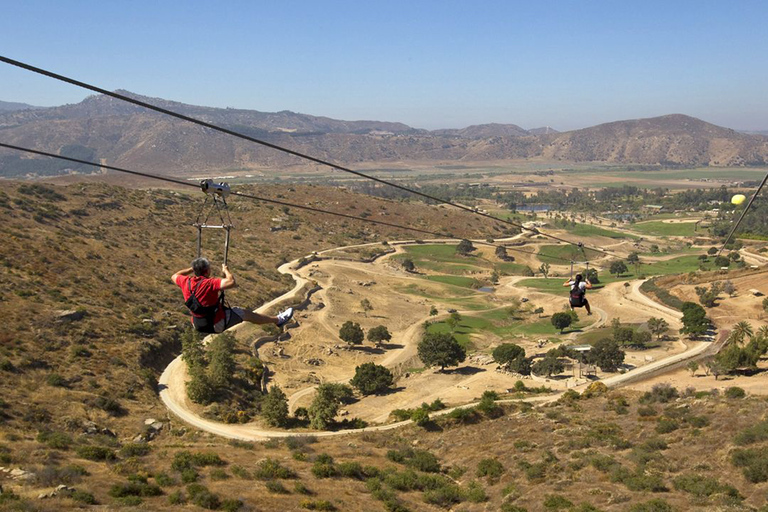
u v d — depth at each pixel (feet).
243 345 432.25
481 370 422.41
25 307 349.61
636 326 510.58
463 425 283.38
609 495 159.74
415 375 417.08
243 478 168.66
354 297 595.47
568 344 471.62
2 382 269.64
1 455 158.20
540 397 331.77
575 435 225.56
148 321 396.16
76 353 320.91
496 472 195.42
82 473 152.97
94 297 407.64
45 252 449.89
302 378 393.70
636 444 208.13
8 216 517.55
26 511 117.50
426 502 171.42
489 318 567.59
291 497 155.22
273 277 605.31
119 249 536.83
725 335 466.29
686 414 231.50
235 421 301.02
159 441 259.60
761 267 610.65
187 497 143.43
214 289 39.50
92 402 277.23
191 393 315.99
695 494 156.56
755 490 155.63
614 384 370.12
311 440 251.80
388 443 252.01
